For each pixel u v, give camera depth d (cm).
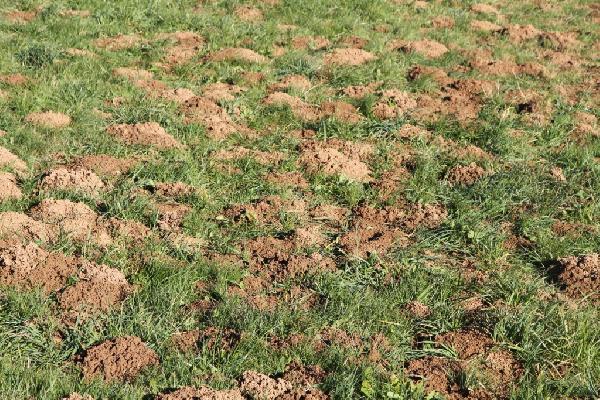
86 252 465
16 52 633
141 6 735
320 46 705
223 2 769
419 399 412
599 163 567
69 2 737
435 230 500
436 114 614
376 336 434
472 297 459
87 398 399
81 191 501
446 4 835
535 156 573
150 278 455
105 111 583
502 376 425
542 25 806
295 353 425
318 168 545
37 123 559
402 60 692
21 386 403
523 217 512
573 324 439
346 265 471
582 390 417
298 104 613
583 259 478
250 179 531
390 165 557
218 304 443
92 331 427
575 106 636
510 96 646
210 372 416
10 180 508
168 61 659
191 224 489
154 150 547
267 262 474
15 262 447
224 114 592
